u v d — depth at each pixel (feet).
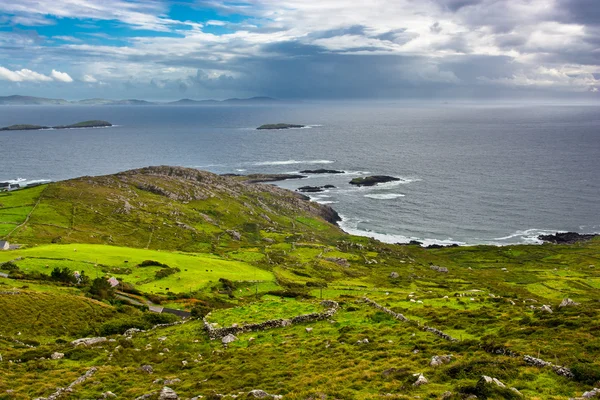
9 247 361.71
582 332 111.75
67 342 164.96
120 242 515.09
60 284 253.65
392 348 119.24
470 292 257.34
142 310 234.17
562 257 563.89
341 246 605.31
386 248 601.21
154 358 133.08
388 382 91.25
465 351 110.22
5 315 177.99
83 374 118.52
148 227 592.60
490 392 75.25
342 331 142.00
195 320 181.78
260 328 154.81
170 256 382.01
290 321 158.51
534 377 86.02
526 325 126.93
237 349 134.31
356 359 110.93
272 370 111.96
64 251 340.18
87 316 197.77
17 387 108.78
